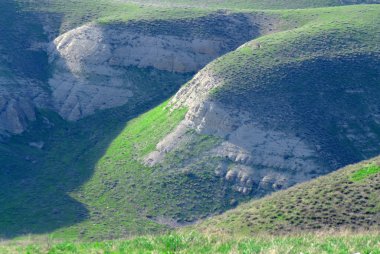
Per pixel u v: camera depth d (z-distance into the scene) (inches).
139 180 2898.6
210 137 3029.0
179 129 3149.6
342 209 1576.0
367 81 3314.5
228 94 3152.1
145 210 2677.2
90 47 4119.1
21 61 4052.7
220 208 2650.1
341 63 3412.9
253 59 3435.0
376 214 1534.2
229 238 1157.1
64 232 2456.9
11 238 2310.5
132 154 3157.0
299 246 1085.8
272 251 1024.9
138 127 3472.0
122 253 1069.8
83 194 2896.2
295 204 1657.2
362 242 1111.0
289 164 2807.6
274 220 1605.6
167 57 4050.2
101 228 2509.8
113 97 3868.1
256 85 3196.4
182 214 2623.0
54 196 2874.0
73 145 3486.7
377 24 3951.8
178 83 3951.8
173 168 2908.5
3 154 3250.5
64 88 3939.5
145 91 3895.2
